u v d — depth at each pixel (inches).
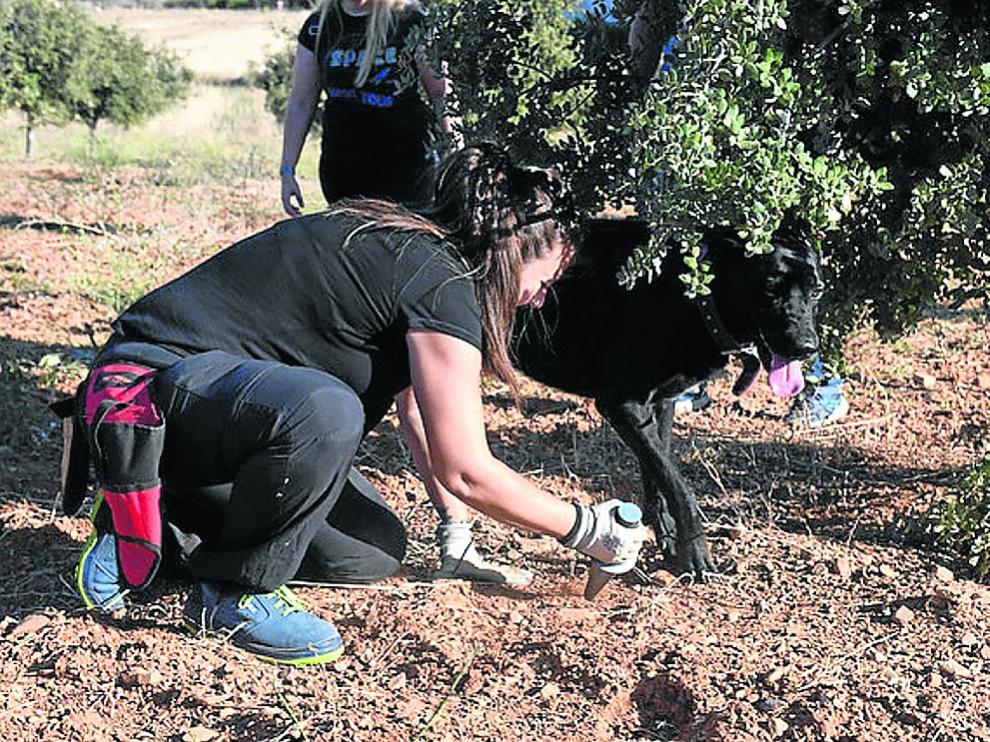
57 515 188.4
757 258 161.6
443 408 132.1
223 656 143.7
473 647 147.0
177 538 159.9
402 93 195.8
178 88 1024.2
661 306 167.8
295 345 140.8
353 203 142.4
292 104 211.0
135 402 138.3
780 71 150.8
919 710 133.0
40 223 461.1
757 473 215.6
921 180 172.4
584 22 185.6
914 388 267.9
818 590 167.0
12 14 751.7
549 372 181.3
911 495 202.2
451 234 136.5
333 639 145.1
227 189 602.2
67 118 787.4
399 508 197.2
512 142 186.2
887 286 181.5
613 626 152.0
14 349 275.0
